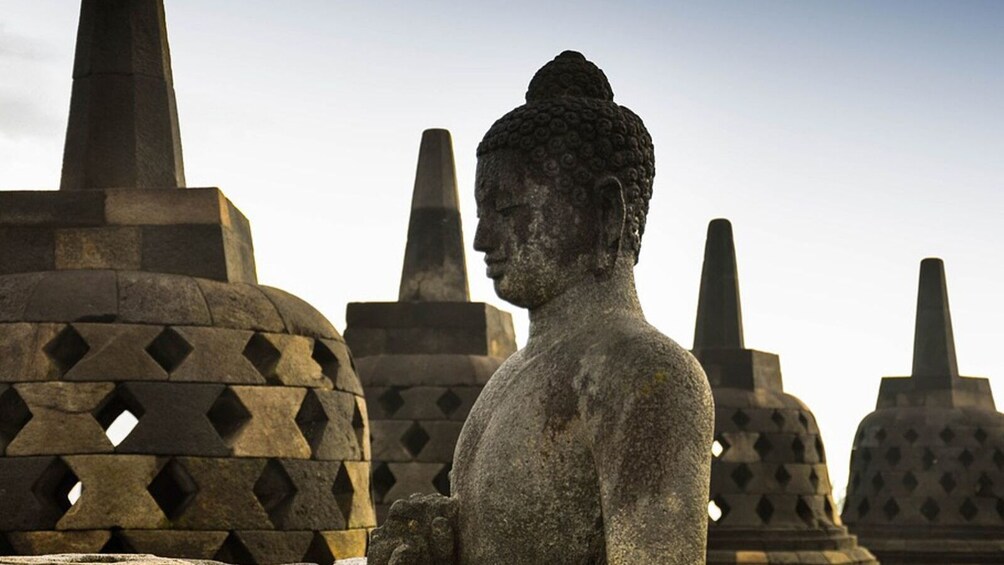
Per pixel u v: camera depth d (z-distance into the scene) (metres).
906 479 24.69
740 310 21.00
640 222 4.38
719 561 19.39
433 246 16.97
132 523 8.76
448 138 17.36
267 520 9.12
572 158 4.28
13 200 9.63
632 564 3.72
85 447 8.79
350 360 10.27
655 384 3.86
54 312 9.03
